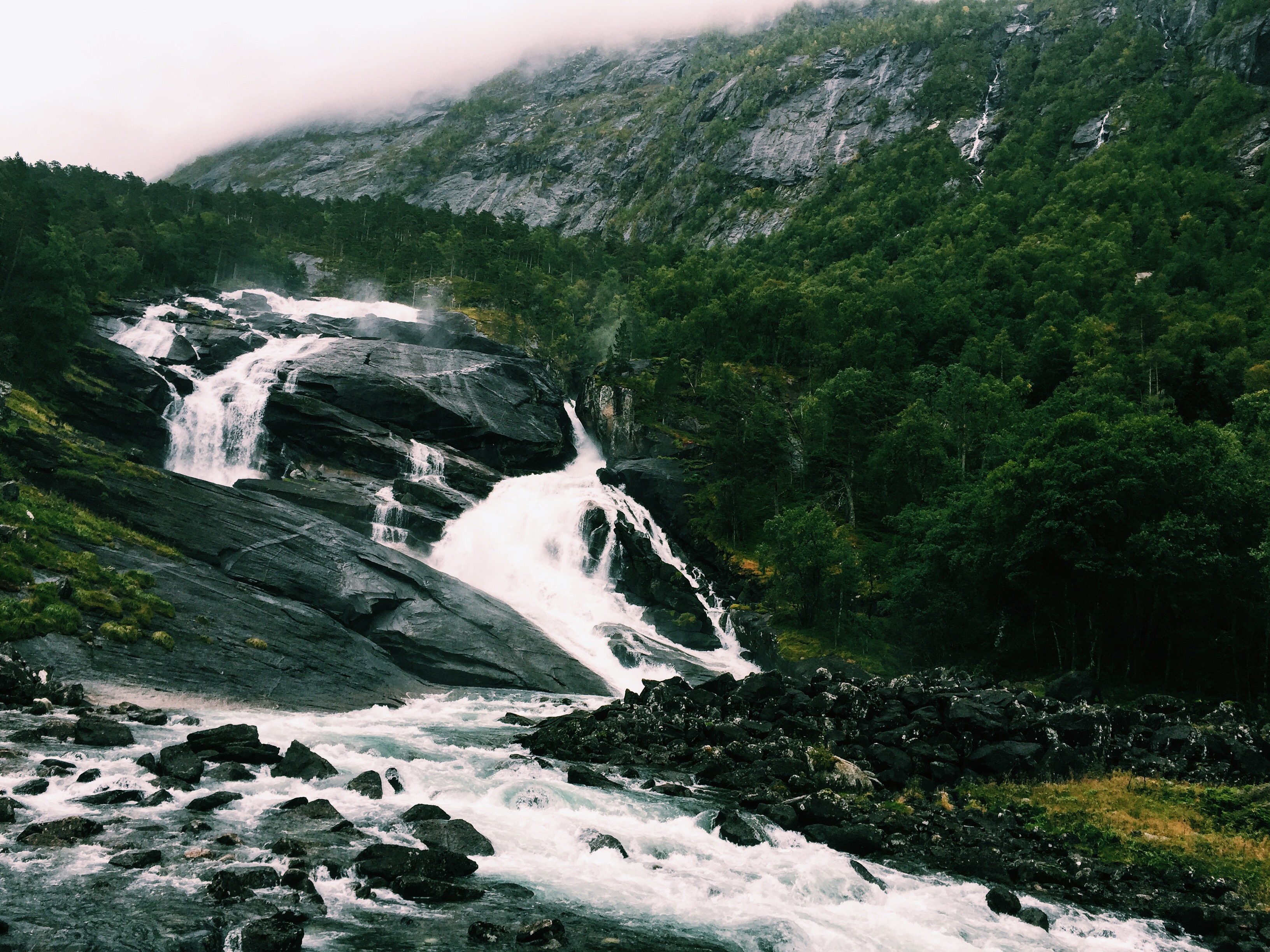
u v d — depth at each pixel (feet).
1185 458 153.28
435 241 547.08
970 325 407.64
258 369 270.46
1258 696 141.90
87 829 50.52
